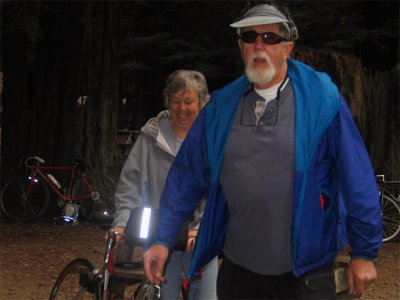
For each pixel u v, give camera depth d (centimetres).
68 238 964
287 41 281
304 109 269
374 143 1059
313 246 263
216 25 1875
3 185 1205
